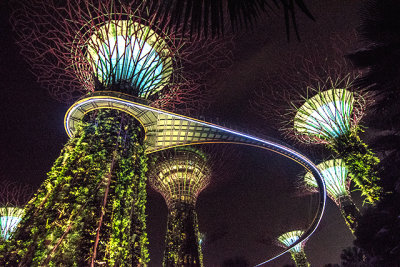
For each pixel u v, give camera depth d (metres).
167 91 13.02
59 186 7.45
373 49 6.98
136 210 8.55
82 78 11.81
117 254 6.88
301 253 31.34
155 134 14.12
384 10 6.62
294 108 19.73
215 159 25.09
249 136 16.73
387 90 7.17
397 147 8.52
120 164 8.48
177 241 19.64
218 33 2.08
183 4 2.20
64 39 11.56
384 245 9.03
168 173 22.86
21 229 6.74
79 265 6.23
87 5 11.08
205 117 14.70
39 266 6.08
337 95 17.53
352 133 16.61
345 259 16.73
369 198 13.51
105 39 12.04
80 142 8.55
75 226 6.70
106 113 9.95
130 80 10.91
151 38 12.31
